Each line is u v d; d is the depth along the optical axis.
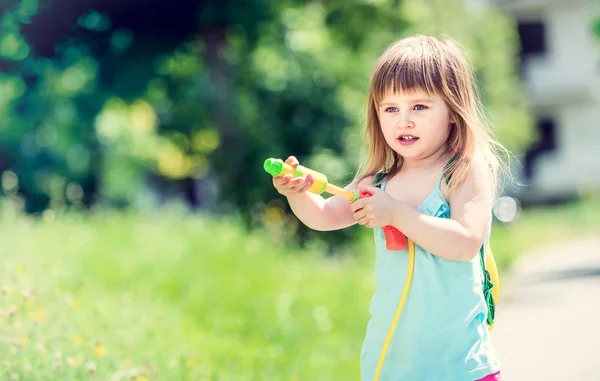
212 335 9.34
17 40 19.06
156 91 21.75
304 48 21.12
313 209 4.70
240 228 14.91
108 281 10.35
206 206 21.92
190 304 10.17
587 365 8.41
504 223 26.31
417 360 4.29
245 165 20.58
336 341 9.83
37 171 28.95
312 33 21.00
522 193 36.34
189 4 19.38
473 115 4.48
